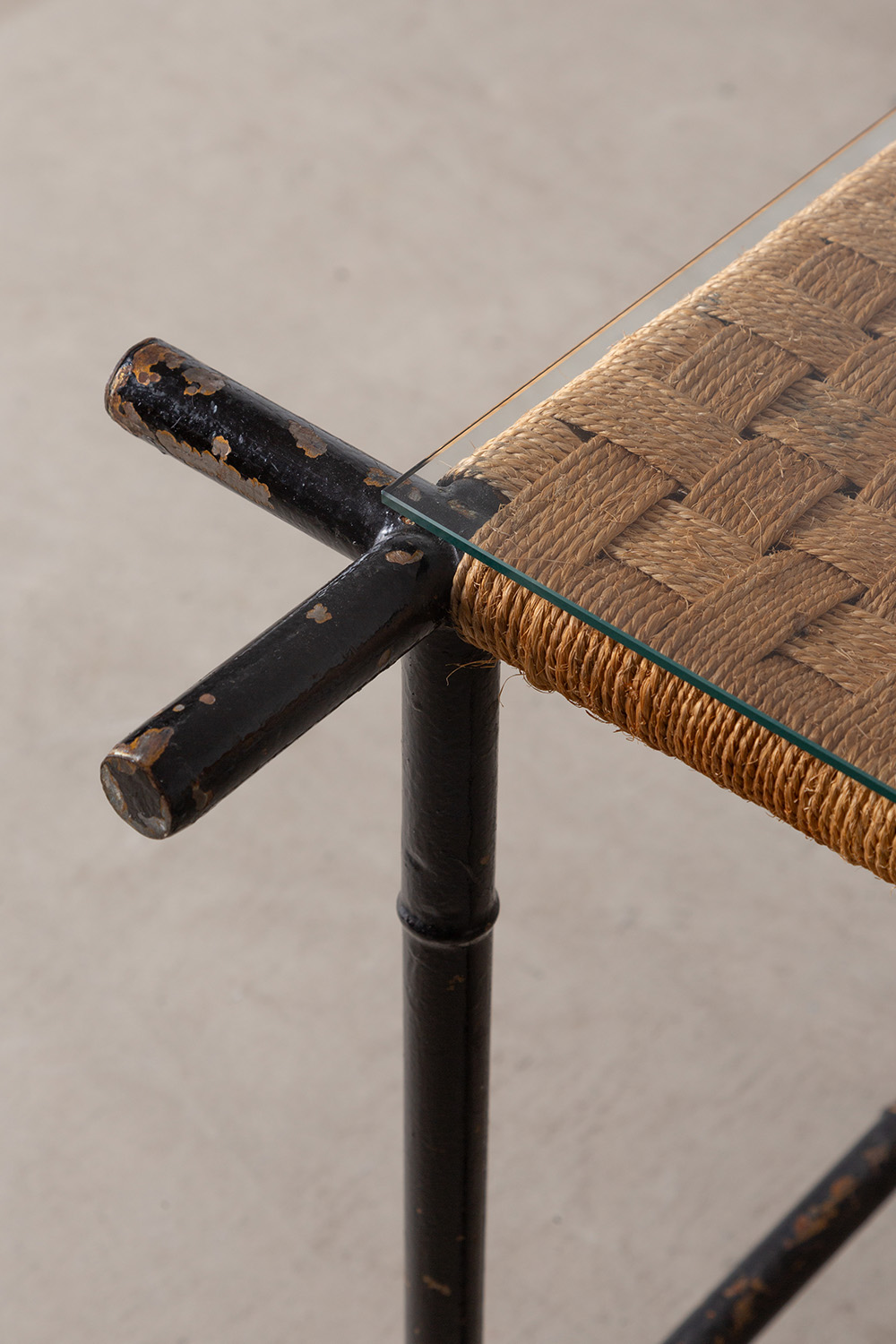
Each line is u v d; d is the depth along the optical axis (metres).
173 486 1.40
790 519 0.40
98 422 1.44
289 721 0.36
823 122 1.74
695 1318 0.78
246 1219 1.00
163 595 1.31
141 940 1.13
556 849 1.17
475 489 0.40
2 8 1.90
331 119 1.74
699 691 0.39
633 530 0.39
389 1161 1.03
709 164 1.69
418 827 0.47
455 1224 0.59
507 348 1.50
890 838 0.38
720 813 1.20
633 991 1.10
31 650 1.28
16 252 1.59
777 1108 1.05
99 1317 0.96
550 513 0.39
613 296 1.55
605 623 0.37
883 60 1.82
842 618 0.38
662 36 1.85
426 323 1.52
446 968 0.50
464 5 1.88
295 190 1.66
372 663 0.38
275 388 1.45
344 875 1.16
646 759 1.23
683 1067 1.07
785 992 1.10
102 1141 1.03
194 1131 1.04
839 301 0.46
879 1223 1.00
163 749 0.33
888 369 0.44
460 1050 0.53
